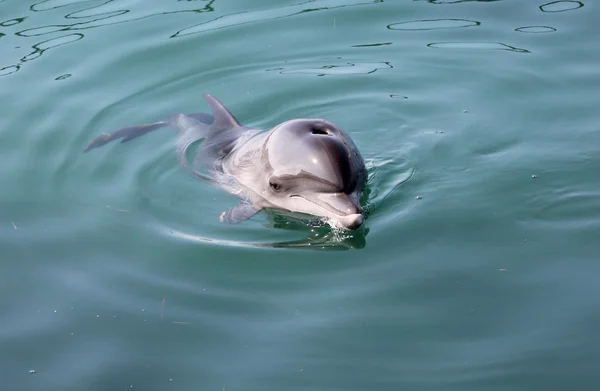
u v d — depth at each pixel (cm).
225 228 301
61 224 306
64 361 262
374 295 275
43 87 372
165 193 318
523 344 259
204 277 284
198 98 370
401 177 319
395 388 251
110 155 338
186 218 306
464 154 329
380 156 331
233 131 341
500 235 293
